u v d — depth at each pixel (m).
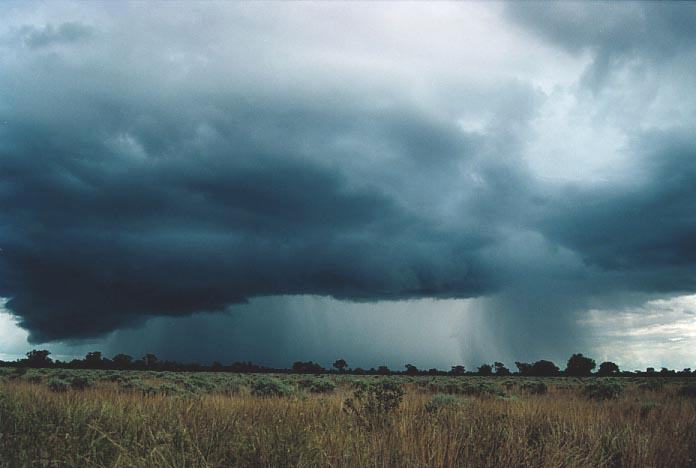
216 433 7.68
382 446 7.05
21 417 7.92
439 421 9.64
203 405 10.92
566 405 14.22
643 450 8.04
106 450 6.57
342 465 6.20
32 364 87.81
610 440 8.84
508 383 44.53
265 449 6.48
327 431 7.65
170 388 22.06
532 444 8.45
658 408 14.62
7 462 6.08
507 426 8.85
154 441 6.57
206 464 5.96
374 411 10.43
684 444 8.51
